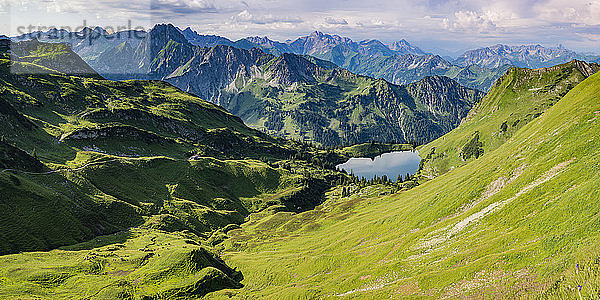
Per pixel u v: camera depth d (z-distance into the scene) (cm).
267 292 10325
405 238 9519
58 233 14500
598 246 3638
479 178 10606
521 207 7038
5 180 14900
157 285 11338
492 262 5291
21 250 12731
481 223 7675
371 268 8512
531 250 4981
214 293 10869
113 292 10425
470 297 4638
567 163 7744
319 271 10738
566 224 5131
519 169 9394
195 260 12462
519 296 3934
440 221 9831
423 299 5381
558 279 3634
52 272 11344
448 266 6288
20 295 9600
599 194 5097
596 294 2902
